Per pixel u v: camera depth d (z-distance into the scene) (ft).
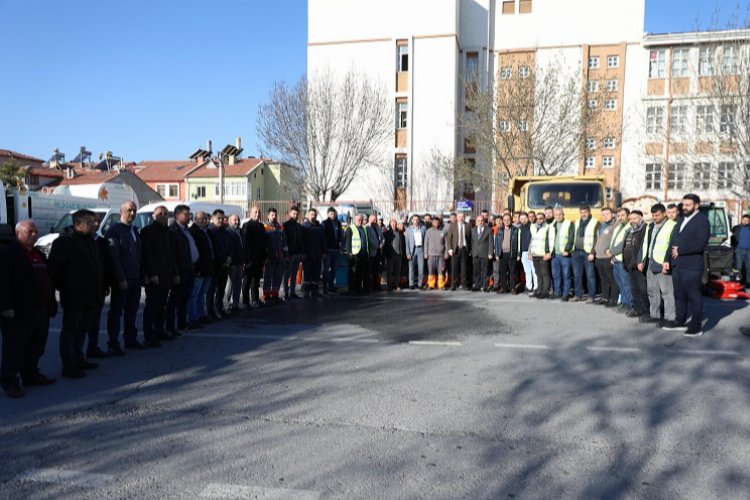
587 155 88.33
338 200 98.43
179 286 24.41
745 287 41.60
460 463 11.57
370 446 12.43
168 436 13.10
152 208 49.67
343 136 92.07
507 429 13.46
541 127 81.41
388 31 107.04
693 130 76.38
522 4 109.40
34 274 16.56
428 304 33.91
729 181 68.59
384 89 101.76
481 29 108.99
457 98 107.04
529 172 84.38
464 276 41.86
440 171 99.09
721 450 12.23
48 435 13.21
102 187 65.46
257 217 32.65
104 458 11.89
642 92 103.71
